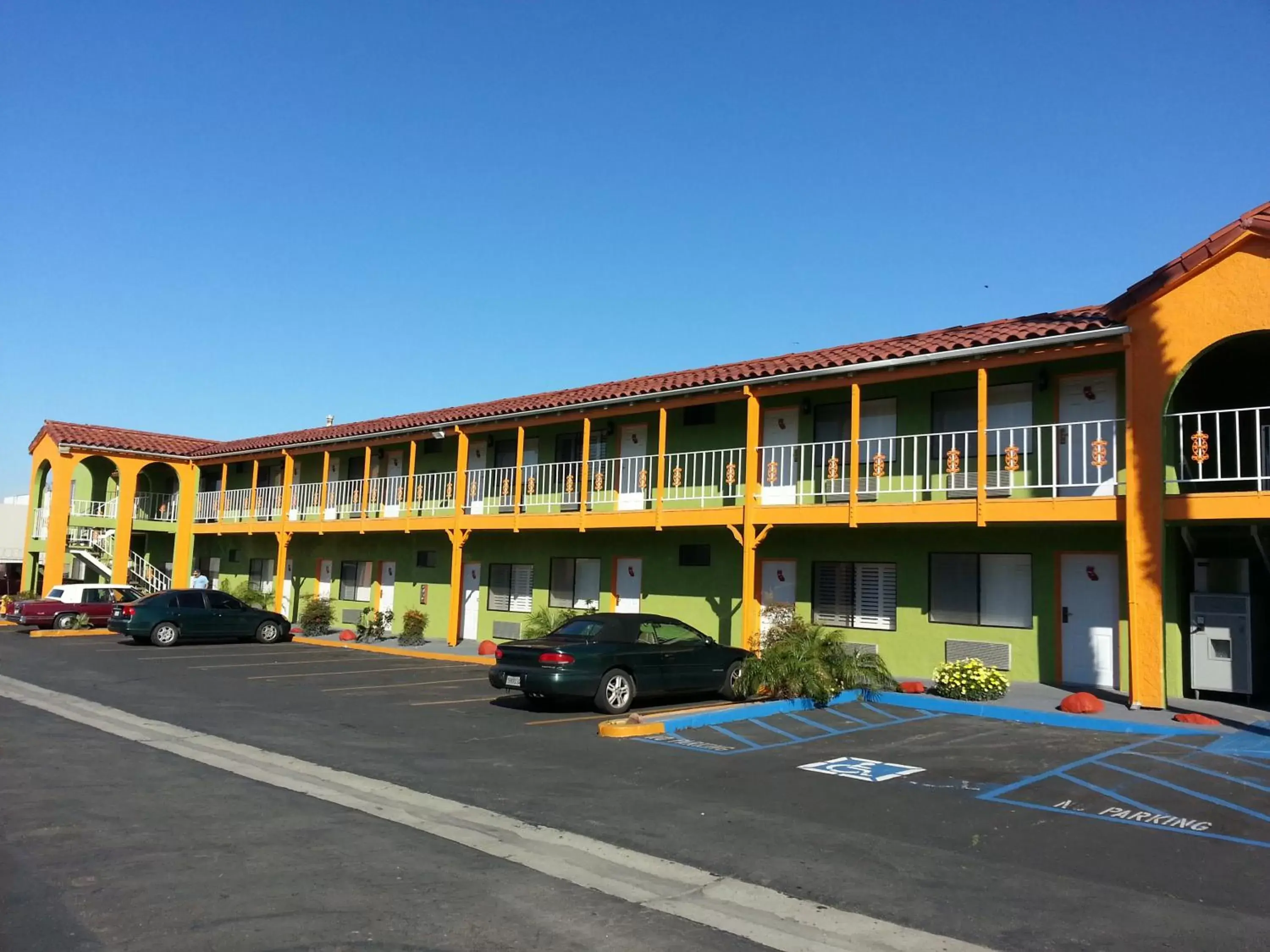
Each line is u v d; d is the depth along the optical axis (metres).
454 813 7.72
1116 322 13.27
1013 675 15.61
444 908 5.44
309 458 31.83
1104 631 14.84
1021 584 15.77
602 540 22.09
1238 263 12.27
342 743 10.95
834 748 10.77
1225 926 5.30
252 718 12.58
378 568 28.58
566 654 13.02
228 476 36.12
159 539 37.28
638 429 21.83
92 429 34.25
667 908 5.56
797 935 5.15
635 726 11.57
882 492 16.36
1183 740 11.08
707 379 18.11
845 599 17.84
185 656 21.44
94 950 4.71
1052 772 9.43
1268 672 13.82
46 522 35.09
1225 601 13.34
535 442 24.11
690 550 20.38
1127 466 12.98
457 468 25.86
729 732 11.82
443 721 12.76
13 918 5.11
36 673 17.22
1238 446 12.43
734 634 19.28
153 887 5.65
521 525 21.61
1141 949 4.97
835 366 15.94
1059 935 5.16
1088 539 15.01
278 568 29.06
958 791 8.63
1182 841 7.03
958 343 14.66
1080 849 6.80
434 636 26.16
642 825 7.40
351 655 22.81
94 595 28.84
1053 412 15.51
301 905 5.40
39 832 6.79
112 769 9.08
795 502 18.34
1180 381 13.64
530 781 8.98
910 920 5.39
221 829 7.00
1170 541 13.84
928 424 16.91
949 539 16.52
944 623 16.52
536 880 6.02
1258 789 8.70
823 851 6.72
